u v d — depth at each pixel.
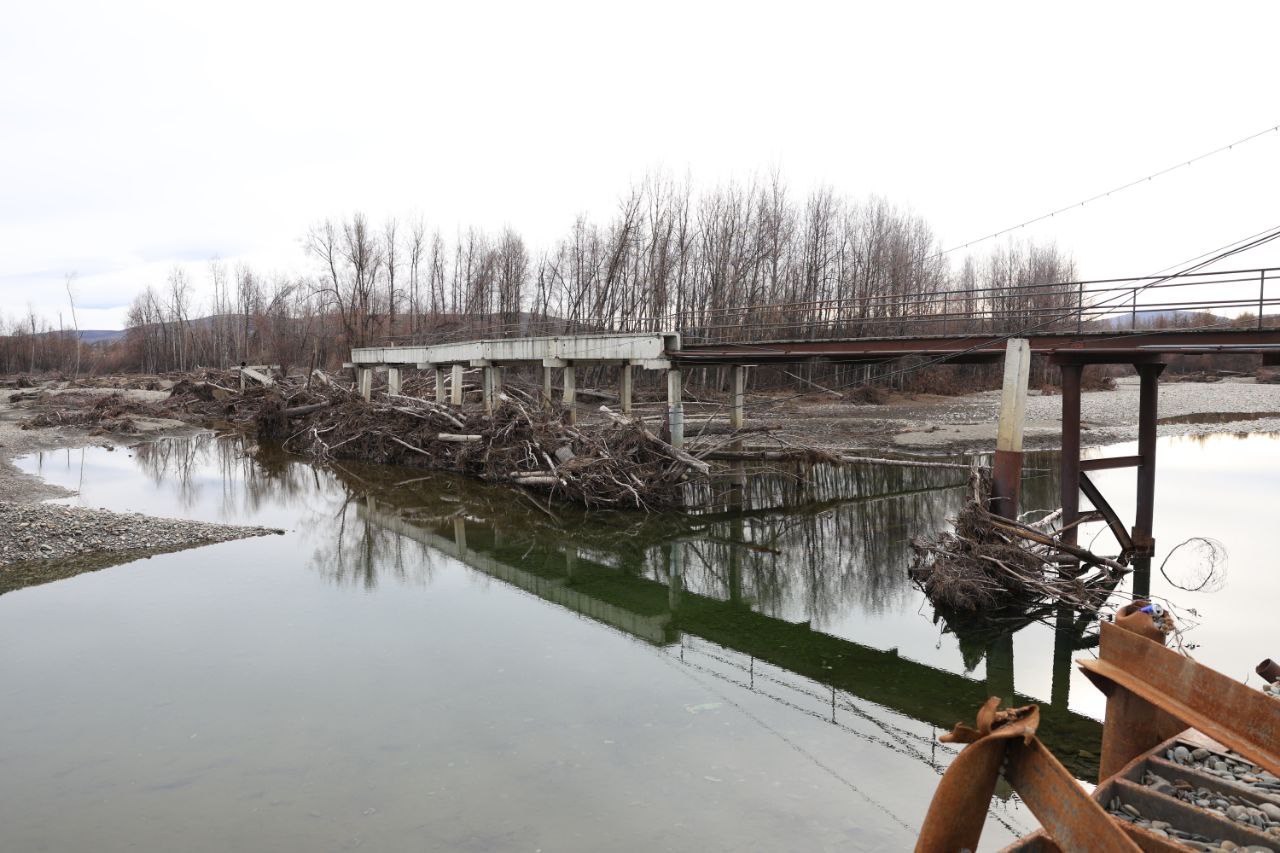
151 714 10.95
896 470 33.47
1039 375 70.75
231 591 16.88
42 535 20.38
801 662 13.61
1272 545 19.72
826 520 25.34
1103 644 7.10
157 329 111.62
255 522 24.33
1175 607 15.39
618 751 9.97
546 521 25.36
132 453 40.34
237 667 12.66
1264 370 81.62
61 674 12.34
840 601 17.53
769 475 32.47
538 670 12.73
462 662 13.02
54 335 109.00
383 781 9.19
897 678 12.89
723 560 21.11
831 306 37.09
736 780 9.28
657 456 27.00
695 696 11.80
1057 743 10.46
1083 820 4.94
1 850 7.90
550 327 67.38
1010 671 13.27
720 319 61.38
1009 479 17.53
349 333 65.75
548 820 8.40
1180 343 16.27
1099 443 38.56
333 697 11.54
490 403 35.97
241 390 56.66
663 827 8.28
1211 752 6.85
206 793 8.95
